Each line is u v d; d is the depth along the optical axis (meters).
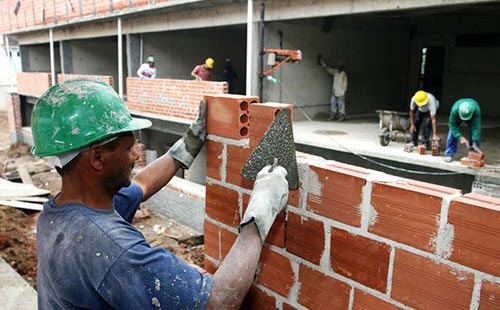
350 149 6.36
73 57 14.20
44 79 13.83
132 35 10.96
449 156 5.54
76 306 1.17
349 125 8.92
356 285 1.62
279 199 1.48
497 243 1.25
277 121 1.67
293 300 1.85
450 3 5.31
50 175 12.03
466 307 1.34
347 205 1.59
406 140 7.00
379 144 6.75
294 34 9.07
